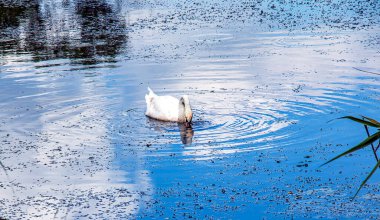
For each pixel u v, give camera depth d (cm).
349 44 2347
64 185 1237
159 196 1178
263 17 2969
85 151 1407
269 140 1436
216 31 2694
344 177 1233
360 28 2627
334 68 2022
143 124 1588
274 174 1255
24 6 3681
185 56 2259
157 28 2831
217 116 1623
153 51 2367
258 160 1325
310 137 1446
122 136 1498
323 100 1712
